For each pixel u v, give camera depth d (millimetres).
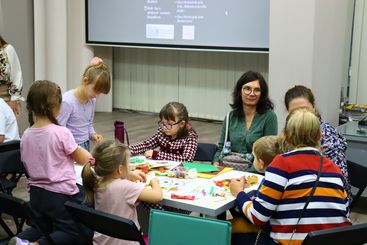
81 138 3080
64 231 2469
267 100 3070
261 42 6312
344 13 5039
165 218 1950
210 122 7426
